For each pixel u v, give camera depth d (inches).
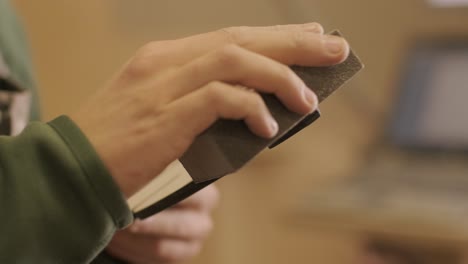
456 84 80.2
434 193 66.7
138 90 24.5
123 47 93.2
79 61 95.7
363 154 84.3
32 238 24.3
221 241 87.8
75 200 24.4
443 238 57.9
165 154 24.0
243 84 23.8
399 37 85.0
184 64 24.6
